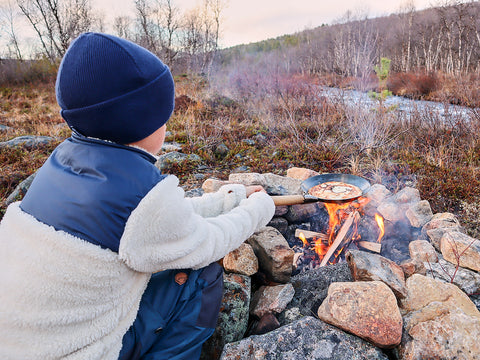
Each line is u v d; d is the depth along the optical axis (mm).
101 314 929
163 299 1157
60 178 902
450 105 6527
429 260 2008
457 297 1537
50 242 828
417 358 1323
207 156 4535
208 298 1219
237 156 4648
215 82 11047
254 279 1999
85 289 858
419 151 4254
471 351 1299
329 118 5660
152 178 932
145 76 901
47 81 15609
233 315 1562
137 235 880
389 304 1467
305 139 4746
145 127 955
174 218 931
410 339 1396
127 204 868
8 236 884
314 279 1900
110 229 856
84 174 896
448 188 3135
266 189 2709
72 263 830
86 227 844
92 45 867
